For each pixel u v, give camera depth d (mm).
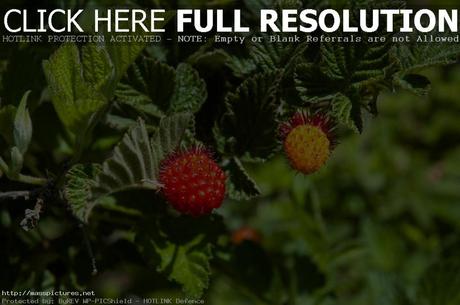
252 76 433
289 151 417
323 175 821
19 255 474
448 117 993
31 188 449
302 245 555
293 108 424
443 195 867
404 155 934
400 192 866
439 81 1018
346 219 841
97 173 414
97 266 472
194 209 410
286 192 725
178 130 412
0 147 446
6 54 459
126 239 480
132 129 407
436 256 696
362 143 892
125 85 431
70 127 418
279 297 521
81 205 411
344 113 407
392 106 992
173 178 410
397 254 674
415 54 423
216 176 412
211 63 445
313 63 416
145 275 541
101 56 410
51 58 406
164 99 433
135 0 460
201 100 433
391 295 577
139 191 457
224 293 620
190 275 441
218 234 451
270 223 667
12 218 468
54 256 473
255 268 518
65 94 409
